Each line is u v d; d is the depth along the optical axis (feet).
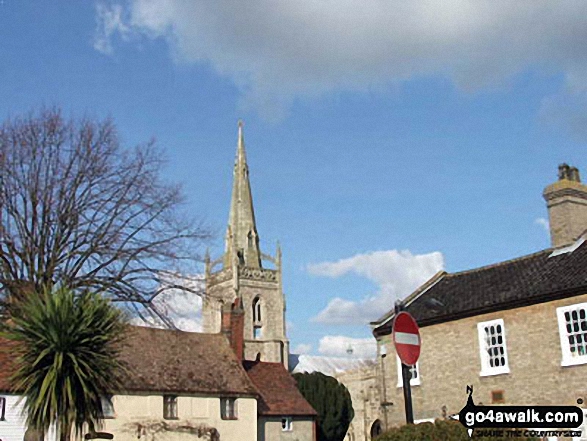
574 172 115.75
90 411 61.31
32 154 98.94
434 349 112.88
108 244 98.73
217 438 133.08
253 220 347.56
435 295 121.49
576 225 112.06
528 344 100.22
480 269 121.90
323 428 187.32
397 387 117.70
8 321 74.74
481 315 107.14
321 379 192.34
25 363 60.54
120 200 102.47
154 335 141.90
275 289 330.13
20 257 95.55
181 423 128.77
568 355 95.71
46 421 59.77
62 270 96.84
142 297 100.27
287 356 324.19
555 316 97.86
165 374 132.36
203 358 144.25
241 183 352.49
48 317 59.47
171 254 103.96
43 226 97.55
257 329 322.96
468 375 106.93
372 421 203.92
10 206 96.68
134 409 123.34
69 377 59.67
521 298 101.35
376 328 123.13
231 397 138.10
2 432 98.43
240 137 360.69
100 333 61.67
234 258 321.32
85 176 101.50
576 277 97.66
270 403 151.94
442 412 108.99
